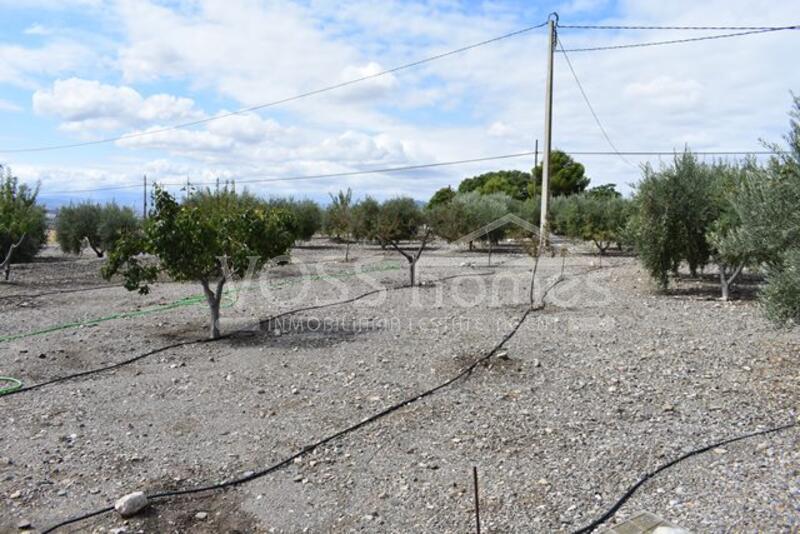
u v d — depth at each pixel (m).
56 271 19.02
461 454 4.82
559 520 3.74
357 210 27.75
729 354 7.45
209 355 8.12
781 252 6.07
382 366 7.40
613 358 7.48
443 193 53.47
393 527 3.76
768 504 3.73
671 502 3.87
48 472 4.59
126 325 10.14
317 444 5.07
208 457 4.87
